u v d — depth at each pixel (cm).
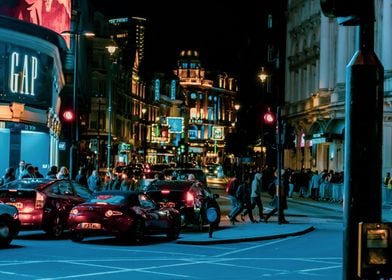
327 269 1523
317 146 6197
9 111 3331
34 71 3616
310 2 6556
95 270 1439
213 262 1620
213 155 18850
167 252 1819
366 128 446
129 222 1952
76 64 3148
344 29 5506
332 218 3180
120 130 10062
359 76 449
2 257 1627
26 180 2141
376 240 431
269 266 1563
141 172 4191
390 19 4934
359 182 443
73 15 6594
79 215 1980
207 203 2459
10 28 3331
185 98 17375
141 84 11906
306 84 6656
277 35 7819
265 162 8050
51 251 1772
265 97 8300
